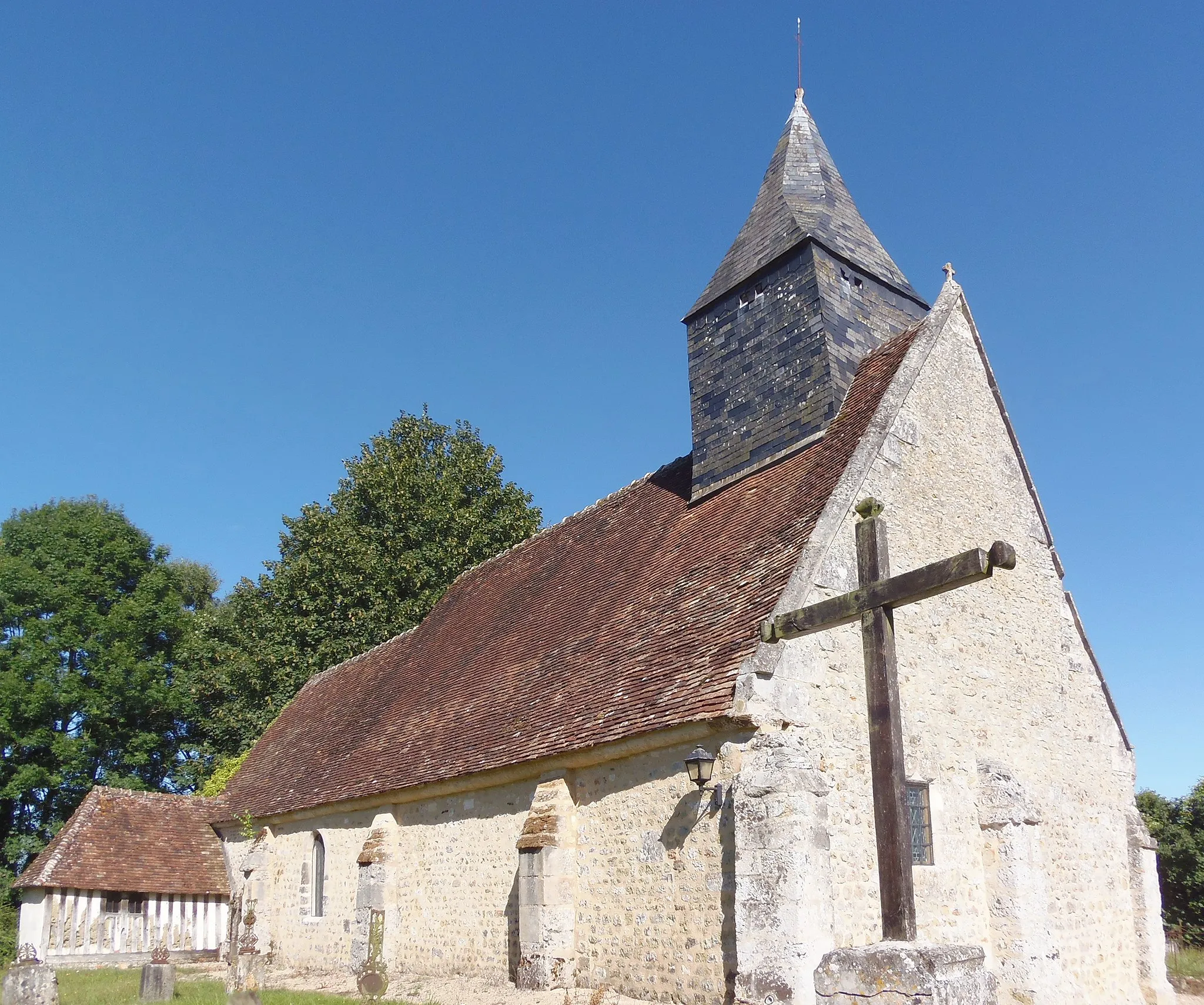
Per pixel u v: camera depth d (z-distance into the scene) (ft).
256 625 105.81
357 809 57.47
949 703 40.37
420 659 69.51
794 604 35.24
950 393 46.06
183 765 121.80
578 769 41.45
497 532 109.70
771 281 52.90
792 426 49.16
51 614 112.27
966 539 44.19
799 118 60.34
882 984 19.27
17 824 110.42
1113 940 44.45
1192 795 79.56
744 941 30.99
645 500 60.39
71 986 55.93
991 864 38.78
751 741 33.14
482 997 40.22
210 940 74.90
